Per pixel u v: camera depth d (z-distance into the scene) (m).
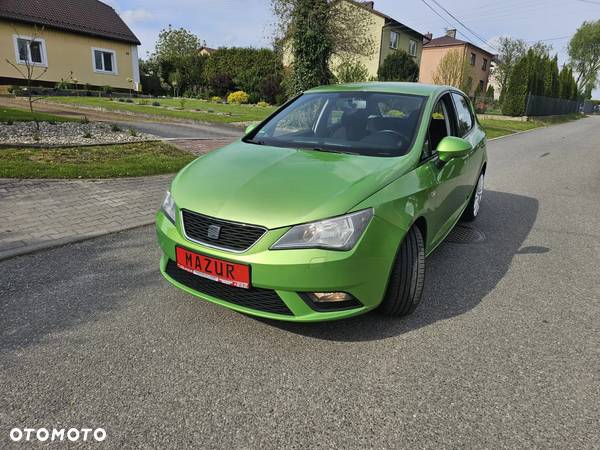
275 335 2.88
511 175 9.34
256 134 3.92
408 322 3.09
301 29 14.49
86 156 7.64
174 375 2.46
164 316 3.07
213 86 32.44
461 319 3.16
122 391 2.33
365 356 2.68
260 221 2.48
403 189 2.85
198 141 10.27
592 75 68.00
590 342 2.92
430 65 47.22
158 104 20.98
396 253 2.73
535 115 34.31
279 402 2.28
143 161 7.61
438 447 2.02
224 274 2.58
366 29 16.16
